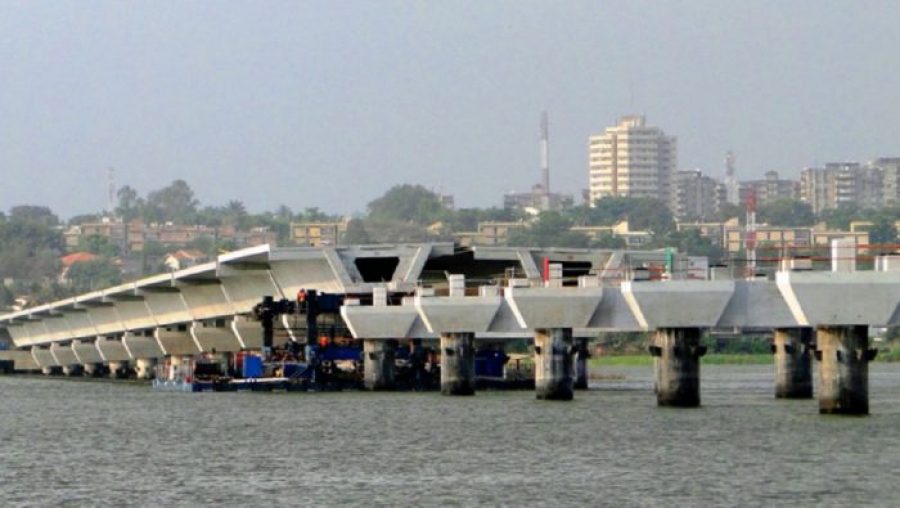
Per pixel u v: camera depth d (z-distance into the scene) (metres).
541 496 188.50
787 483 193.50
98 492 199.12
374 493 193.25
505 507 181.38
